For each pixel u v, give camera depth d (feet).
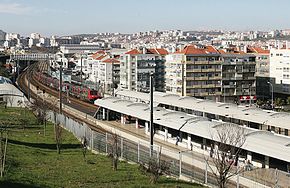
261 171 121.19
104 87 439.63
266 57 448.24
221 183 93.66
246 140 147.54
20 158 132.46
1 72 524.11
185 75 384.06
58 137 152.97
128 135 211.41
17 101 309.63
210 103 256.32
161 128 208.03
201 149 173.68
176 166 129.29
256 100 410.31
